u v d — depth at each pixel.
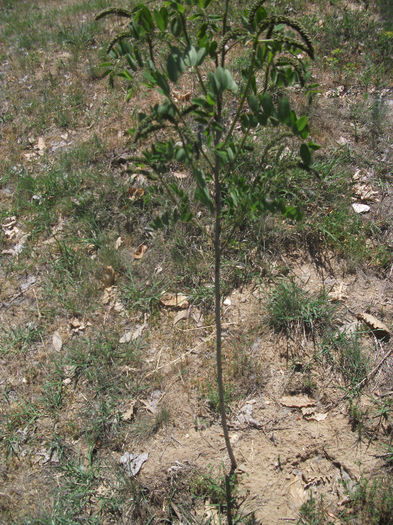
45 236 4.41
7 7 8.94
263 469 2.96
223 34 2.07
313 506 2.76
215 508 2.88
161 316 3.74
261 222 3.93
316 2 6.42
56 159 5.09
